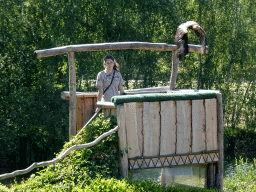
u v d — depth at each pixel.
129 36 50.81
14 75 47.38
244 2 62.81
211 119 16.14
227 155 51.22
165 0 53.22
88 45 18.44
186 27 20.19
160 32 55.31
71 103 18.14
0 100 45.78
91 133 15.06
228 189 24.83
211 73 59.09
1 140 44.88
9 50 47.16
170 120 15.13
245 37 60.09
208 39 58.59
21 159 48.62
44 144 47.88
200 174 16.98
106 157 14.48
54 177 13.70
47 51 17.50
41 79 47.59
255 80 62.28
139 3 52.25
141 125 14.62
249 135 58.09
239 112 61.81
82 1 49.38
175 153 15.21
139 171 15.66
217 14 60.16
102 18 49.78
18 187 12.82
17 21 47.84
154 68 53.69
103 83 17.41
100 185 12.69
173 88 21.00
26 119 45.62
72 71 18.16
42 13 48.50
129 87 56.22
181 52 20.41
